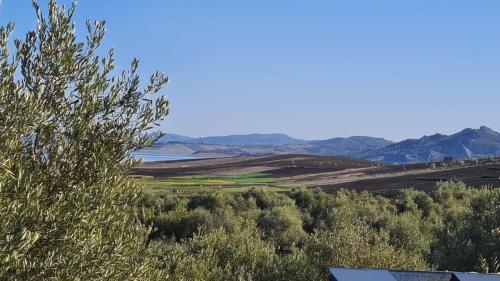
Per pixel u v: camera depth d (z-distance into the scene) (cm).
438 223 3578
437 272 992
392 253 1853
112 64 902
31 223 691
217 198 5469
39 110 804
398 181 9144
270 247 2295
